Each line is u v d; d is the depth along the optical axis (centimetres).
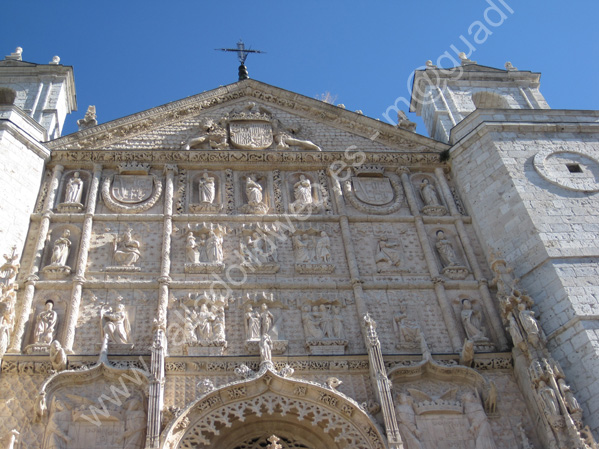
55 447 1642
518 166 2322
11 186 2177
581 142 2431
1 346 1791
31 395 1761
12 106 2361
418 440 1745
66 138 2441
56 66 2859
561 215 2161
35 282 2003
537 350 1859
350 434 1750
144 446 1659
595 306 1909
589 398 1769
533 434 1803
